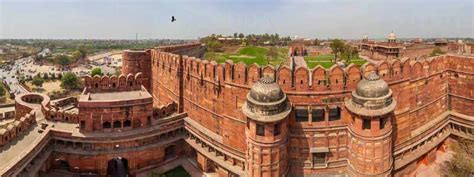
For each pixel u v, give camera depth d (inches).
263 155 1320.1
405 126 1551.4
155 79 2417.6
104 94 1856.5
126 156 1651.1
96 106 1616.6
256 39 7165.4
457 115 1761.8
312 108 1396.4
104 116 1635.1
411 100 1567.4
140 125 1708.9
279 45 6717.5
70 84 5492.1
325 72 1376.7
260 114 1291.8
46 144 1553.9
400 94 1505.9
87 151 1617.9
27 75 7445.9
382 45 4520.2
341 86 1390.3
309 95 1385.3
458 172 1578.5
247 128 1381.6
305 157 1437.0
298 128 1416.1
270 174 1328.7
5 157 1331.2
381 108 1290.6
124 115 1663.4
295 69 1379.2
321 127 1408.7
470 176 1555.1
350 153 1395.2
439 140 1734.7
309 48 6190.9
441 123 1742.1
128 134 1641.2
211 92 1638.8
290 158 1443.2
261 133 1321.4
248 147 1360.7
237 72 1469.0
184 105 1919.3
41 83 5885.8
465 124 1726.1
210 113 1664.6
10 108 2738.7
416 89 1585.9
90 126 1630.2
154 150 1718.8
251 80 1422.2
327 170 1443.2
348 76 1392.7
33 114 1733.5
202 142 1706.4
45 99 1998.0
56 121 1774.1
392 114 1397.6
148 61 2524.6
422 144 1663.4
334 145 1433.3
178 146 1823.3
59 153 1627.7
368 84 1310.3
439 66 1721.2
